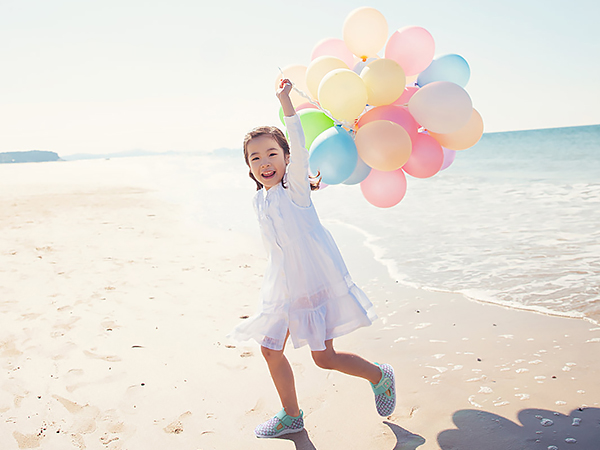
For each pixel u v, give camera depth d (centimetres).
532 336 305
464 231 615
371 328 342
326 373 279
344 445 211
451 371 270
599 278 399
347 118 265
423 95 266
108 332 341
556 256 471
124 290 440
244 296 421
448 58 294
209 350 311
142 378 275
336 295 218
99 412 240
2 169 2866
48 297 420
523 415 220
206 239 683
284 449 211
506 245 529
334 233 675
